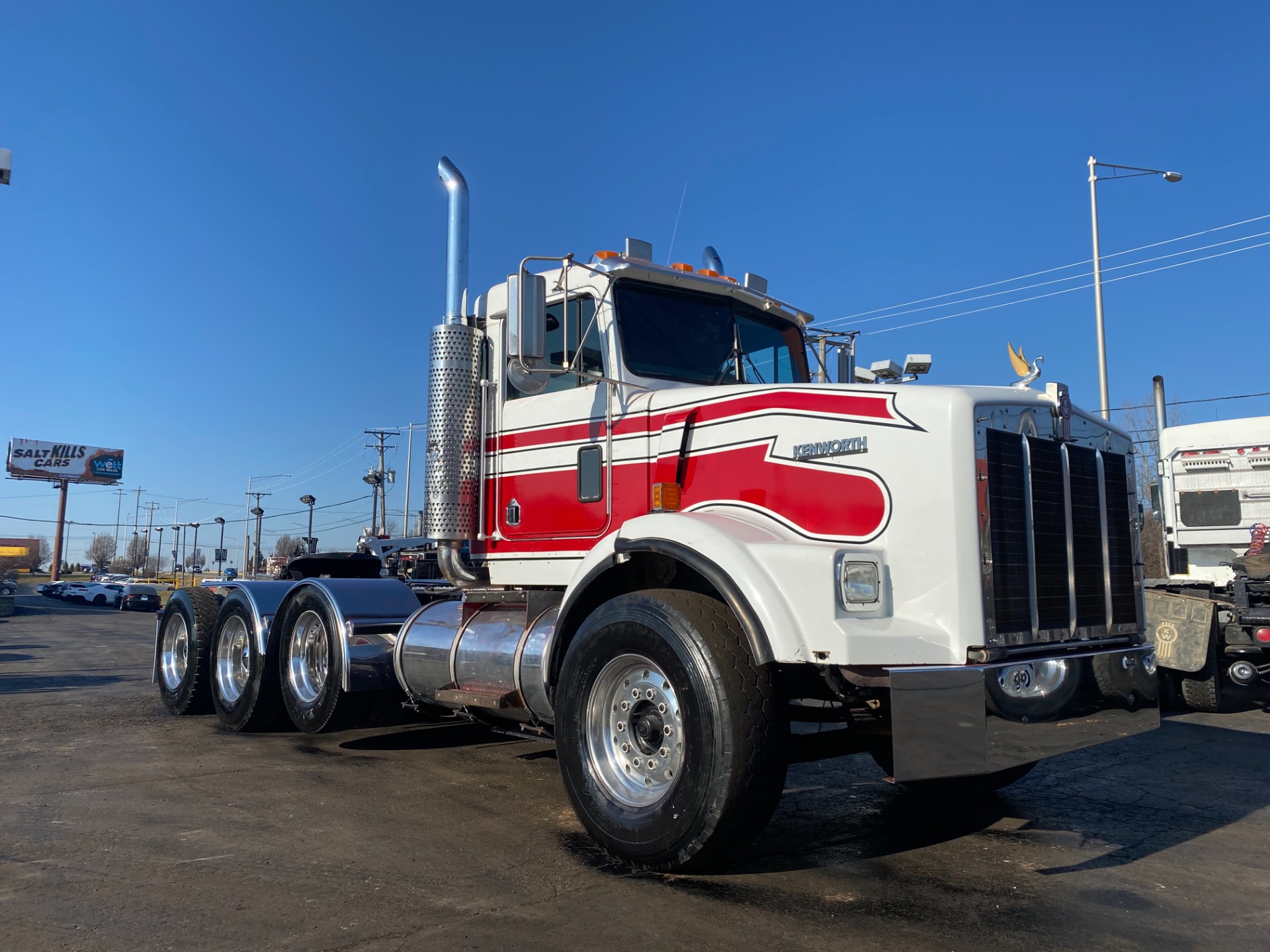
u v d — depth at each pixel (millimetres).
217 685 7938
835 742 4590
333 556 8922
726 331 5707
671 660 3895
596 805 4172
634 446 5012
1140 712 4461
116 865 4031
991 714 3701
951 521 3842
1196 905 3750
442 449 5801
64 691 10797
